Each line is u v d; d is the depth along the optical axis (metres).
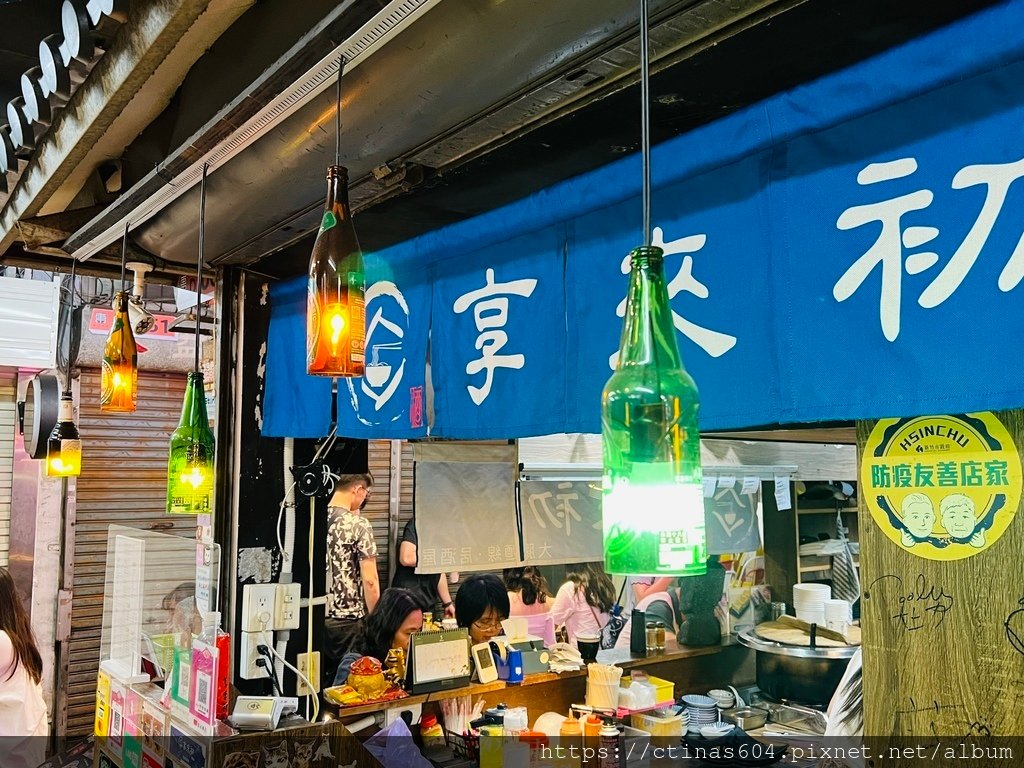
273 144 2.14
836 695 2.75
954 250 1.30
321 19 1.82
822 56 1.56
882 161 1.41
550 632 4.62
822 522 6.21
